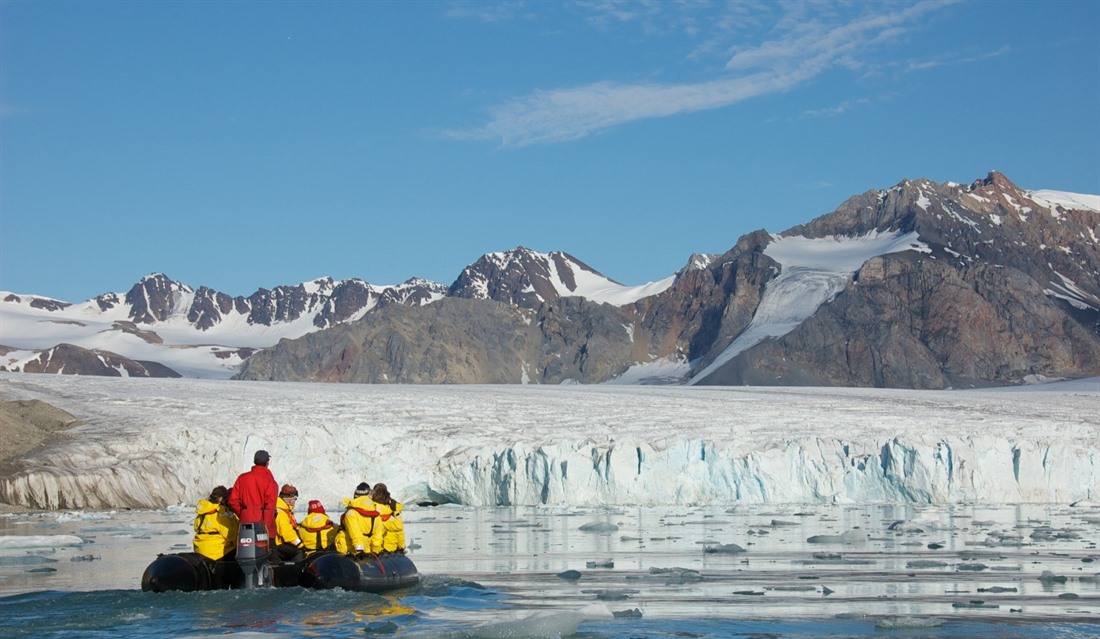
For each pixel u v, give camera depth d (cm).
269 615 2328
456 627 2261
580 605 2577
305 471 6131
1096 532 4353
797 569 3266
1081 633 2267
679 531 4534
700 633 2259
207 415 6638
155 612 2355
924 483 6197
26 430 6056
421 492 6525
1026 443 6353
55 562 3400
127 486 5709
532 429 6981
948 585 2930
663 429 7031
